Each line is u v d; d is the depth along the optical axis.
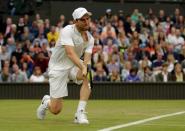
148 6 34.91
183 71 26.78
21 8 33.44
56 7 33.88
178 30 30.47
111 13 34.03
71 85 24.28
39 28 29.36
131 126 11.50
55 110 12.84
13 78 25.73
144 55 28.23
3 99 24.50
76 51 12.45
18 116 14.44
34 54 27.16
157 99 24.97
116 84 24.80
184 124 12.04
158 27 30.62
